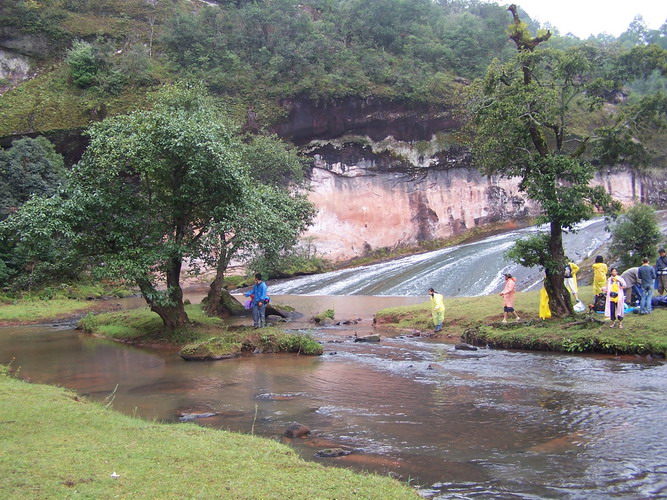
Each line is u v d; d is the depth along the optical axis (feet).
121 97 146.00
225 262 70.49
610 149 50.62
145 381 33.55
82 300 98.84
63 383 33.19
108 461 16.03
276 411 25.72
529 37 52.60
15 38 160.04
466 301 65.26
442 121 168.45
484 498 15.47
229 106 152.15
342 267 156.97
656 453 19.13
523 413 24.68
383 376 34.06
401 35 203.31
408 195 171.01
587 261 102.83
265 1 192.44
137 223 49.37
